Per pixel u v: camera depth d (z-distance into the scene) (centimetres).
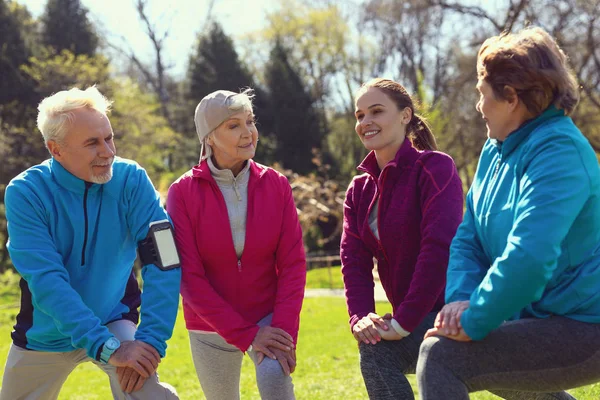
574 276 246
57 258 313
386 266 348
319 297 1564
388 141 346
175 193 357
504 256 235
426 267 317
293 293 352
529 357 244
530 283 231
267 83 3566
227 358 368
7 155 2944
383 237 342
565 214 232
